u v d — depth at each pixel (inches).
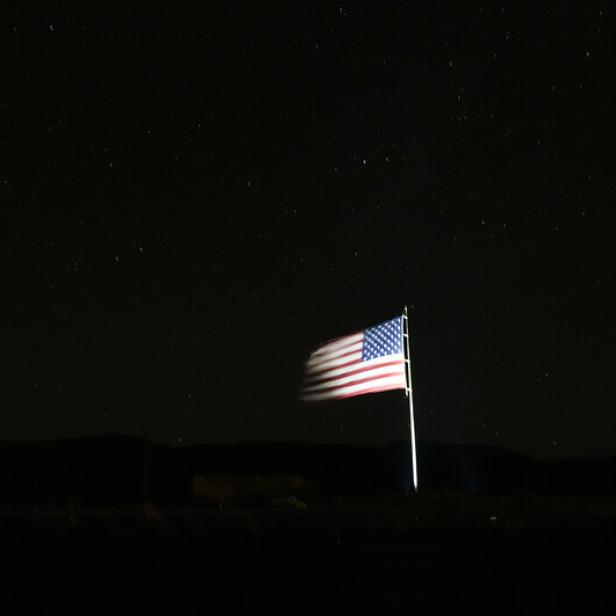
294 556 382.3
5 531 462.6
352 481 1360.7
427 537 452.4
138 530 467.2
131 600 287.4
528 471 1504.7
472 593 292.5
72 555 384.5
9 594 298.7
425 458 1878.7
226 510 626.8
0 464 1540.4
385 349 848.9
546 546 411.5
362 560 369.1
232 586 310.0
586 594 290.2
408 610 265.9
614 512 593.9
